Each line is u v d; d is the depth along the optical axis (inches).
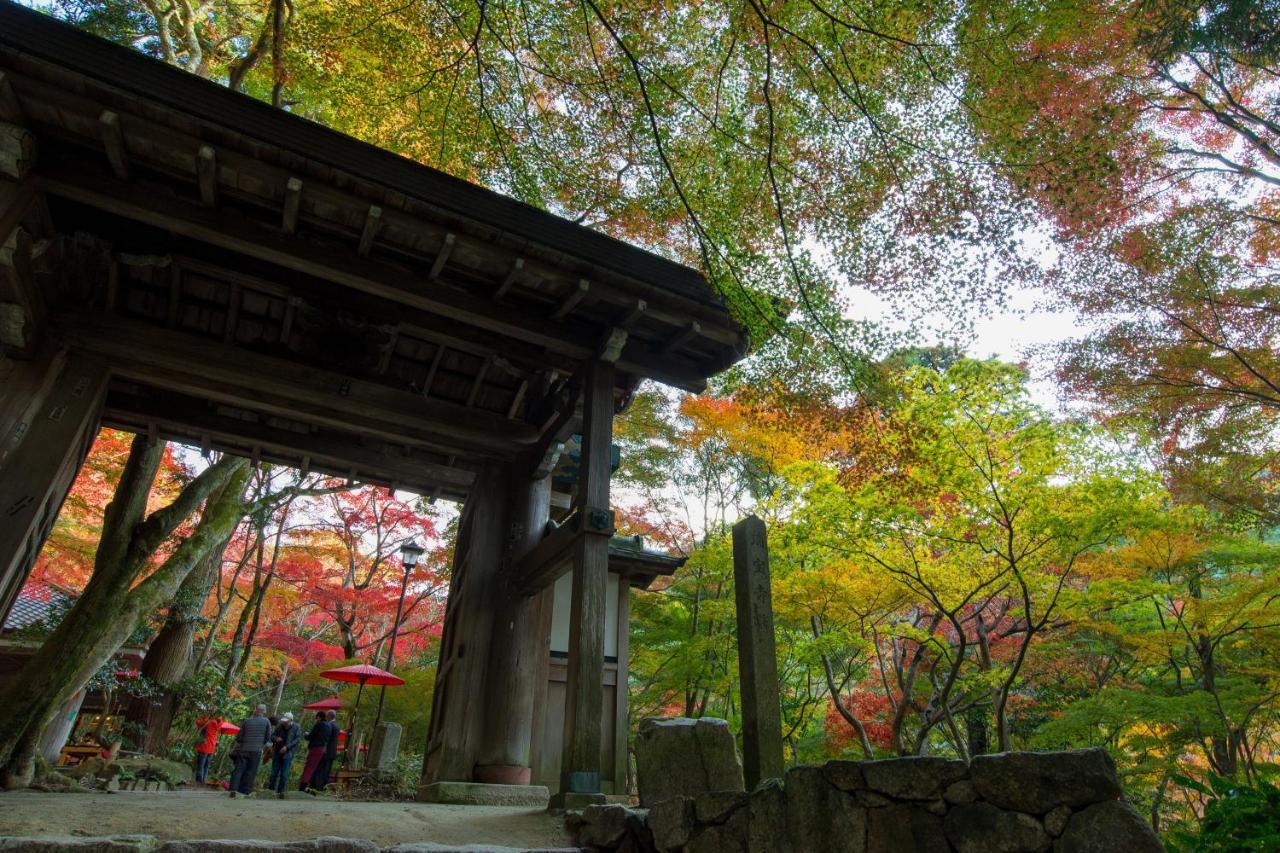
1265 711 401.1
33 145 170.2
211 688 479.8
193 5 407.8
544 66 270.2
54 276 200.4
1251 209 386.0
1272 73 350.3
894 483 281.4
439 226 201.9
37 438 199.6
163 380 231.6
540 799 227.0
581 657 188.2
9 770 206.7
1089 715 370.3
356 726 631.8
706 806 125.5
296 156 182.2
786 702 572.7
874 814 98.7
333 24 295.4
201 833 132.1
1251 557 397.4
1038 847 81.8
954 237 235.5
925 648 447.8
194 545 304.3
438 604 839.7
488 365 270.8
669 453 627.5
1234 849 114.7
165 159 183.2
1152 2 288.0
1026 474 340.5
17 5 158.7
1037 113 245.0
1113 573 390.6
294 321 244.4
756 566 152.4
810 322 232.2
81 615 238.1
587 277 221.1
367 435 287.1
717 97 254.5
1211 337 378.0
